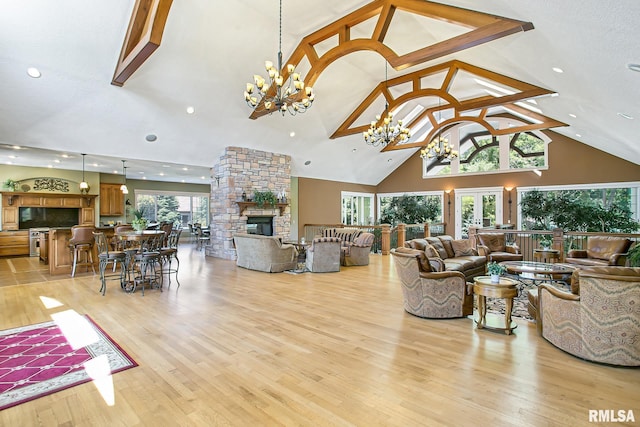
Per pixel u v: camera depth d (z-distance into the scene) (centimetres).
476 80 759
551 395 226
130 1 431
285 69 618
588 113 598
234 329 355
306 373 258
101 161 863
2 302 459
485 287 348
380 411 209
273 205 943
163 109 651
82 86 541
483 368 266
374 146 1114
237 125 784
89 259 695
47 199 948
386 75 758
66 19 435
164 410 211
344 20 546
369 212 1405
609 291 263
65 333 345
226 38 552
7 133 583
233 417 203
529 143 1069
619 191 927
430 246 570
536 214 998
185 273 677
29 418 204
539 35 369
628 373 256
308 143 965
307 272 691
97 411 211
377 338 331
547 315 318
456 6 417
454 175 1215
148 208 1308
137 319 387
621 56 309
